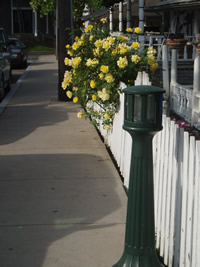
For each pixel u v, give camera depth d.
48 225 5.37
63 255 4.71
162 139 4.88
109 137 8.62
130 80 8.24
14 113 12.51
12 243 4.96
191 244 3.96
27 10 51.38
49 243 4.95
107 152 8.35
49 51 46.31
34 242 4.98
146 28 23.81
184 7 17.50
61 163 7.71
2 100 15.62
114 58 8.33
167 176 4.68
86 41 9.10
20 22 51.41
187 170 4.08
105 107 8.83
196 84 10.90
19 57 28.08
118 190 6.43
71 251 4.79
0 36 19.23
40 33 51.06
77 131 10.11
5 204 5.98
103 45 8.36
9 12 51.22
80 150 8.53
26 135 9.84
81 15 36.91
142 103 3.78
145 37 17.33
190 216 3.96
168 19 22.38
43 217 5.58
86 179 6.89
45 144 9.03
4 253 4.75
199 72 10.86
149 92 3.76
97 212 5.71
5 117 11.96
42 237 5.09
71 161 7.82
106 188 6.51
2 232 5.21
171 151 4.55
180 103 12.21
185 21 20.67
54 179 6.91
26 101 14.63
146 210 3.93
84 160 7.87
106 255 4.71
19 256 4.70
